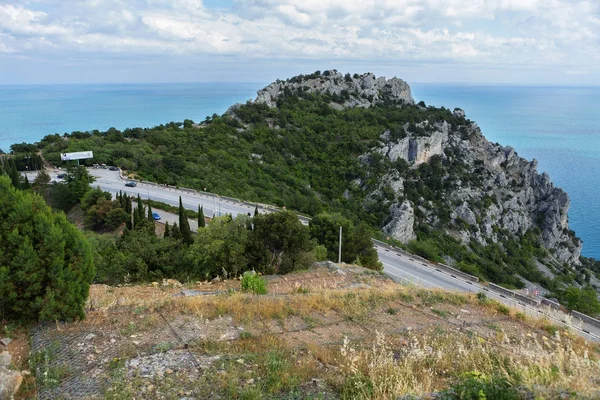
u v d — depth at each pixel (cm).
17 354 695
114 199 4691
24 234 793
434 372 715
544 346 919
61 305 799
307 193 6806
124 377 628
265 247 1925
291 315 971
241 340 796
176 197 5212
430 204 7250
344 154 8119
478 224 7381
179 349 737
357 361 713
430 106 12131
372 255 3106
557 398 468
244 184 6288
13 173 4219
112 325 822
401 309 1103
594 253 10450
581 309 2778
